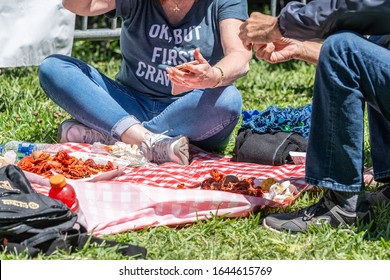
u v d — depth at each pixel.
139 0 6.07
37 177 5.18
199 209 4.70
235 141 6.14
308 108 6.22
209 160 6.10
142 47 6.16
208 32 6.05
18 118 7.10
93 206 4.63
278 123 6.05
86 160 5.56
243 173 5.63
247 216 4.77
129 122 6.03
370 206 4.57
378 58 4.21
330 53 4.25
